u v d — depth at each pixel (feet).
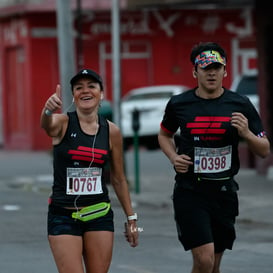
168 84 246.47
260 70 144.77
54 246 51.88
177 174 56.90
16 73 240.94
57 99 50.60
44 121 51.37
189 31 247.09
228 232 57.21
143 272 72.79
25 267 74.79
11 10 232.12
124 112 209.97
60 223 52.03
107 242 52.44
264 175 145.38
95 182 52.65
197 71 56.03
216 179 55.77
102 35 241.76
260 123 56.80
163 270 73.56
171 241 87.86
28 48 231.09
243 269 73.61
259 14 143.64
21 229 95.76
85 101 52.44
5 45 243.81
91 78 52.44
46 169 172.14
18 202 120.37
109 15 241.14
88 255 52.65
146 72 245.04
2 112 249.55
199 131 55.72
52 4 228.63
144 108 209.36
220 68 55.47
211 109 55.72
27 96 232.94
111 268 74.49
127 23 242.78
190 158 55.98
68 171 52.49
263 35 143.43
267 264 75.77
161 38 245.45
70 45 132.98
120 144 53.93
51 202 52.70
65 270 51.34
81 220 52.13
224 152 55.93
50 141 234.17
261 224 99.35
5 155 218.79
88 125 52.95
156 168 169.07
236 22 249.14
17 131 241.76
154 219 103.81
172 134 58.95
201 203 55.93
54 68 233.35
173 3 162.50
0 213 109.09
